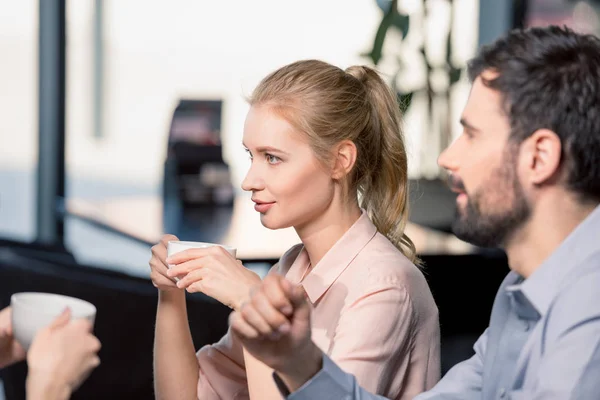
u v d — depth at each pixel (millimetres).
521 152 1155
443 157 1217
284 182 1611
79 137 9992
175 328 1808
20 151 9797
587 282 1151
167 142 5070
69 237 6684
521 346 1277
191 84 10289
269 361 1093
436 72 5422
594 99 1128
